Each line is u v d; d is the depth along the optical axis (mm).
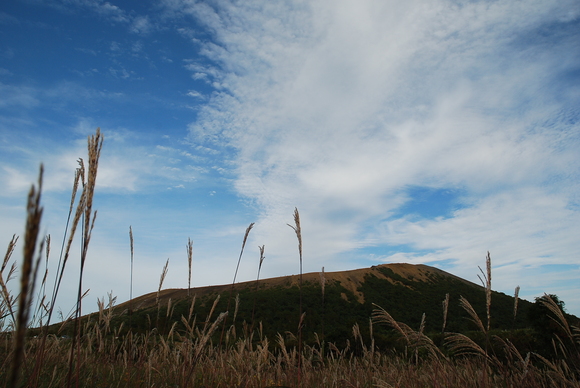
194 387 4633
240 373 5129
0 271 3361
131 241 5754
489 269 4207
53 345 4648
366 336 12414
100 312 5289
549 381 4512
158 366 5418
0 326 3828
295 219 5355
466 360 5277
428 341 4711
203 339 4004
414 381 5074
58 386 4027
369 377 5527
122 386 4809
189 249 5414
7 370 3758
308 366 6043
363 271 82188
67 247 2549
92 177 2363
